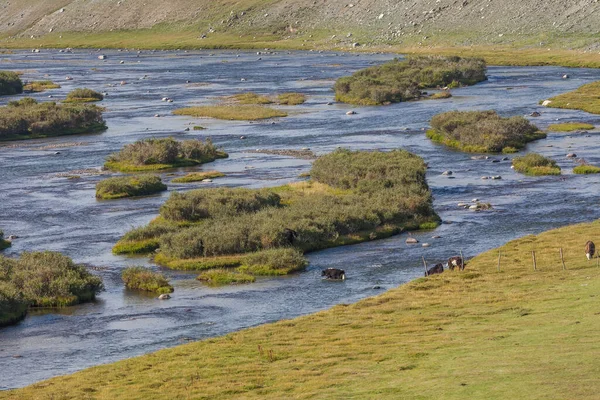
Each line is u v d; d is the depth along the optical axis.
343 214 163.88
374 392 74.88
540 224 163.88
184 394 81.44
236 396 79.62
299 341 98.19
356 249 153.25
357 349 92.06
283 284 132.12
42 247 158.50
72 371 97.38
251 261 143.38
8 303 119.88
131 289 133.50
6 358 102.88
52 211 187.75
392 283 129.62
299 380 82.56
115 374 91.12
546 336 87.00
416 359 85.31
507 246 144.75
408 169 199.12
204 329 111.00
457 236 158.12
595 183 199.12
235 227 157.38
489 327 94.81
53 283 127.06
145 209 188.00
